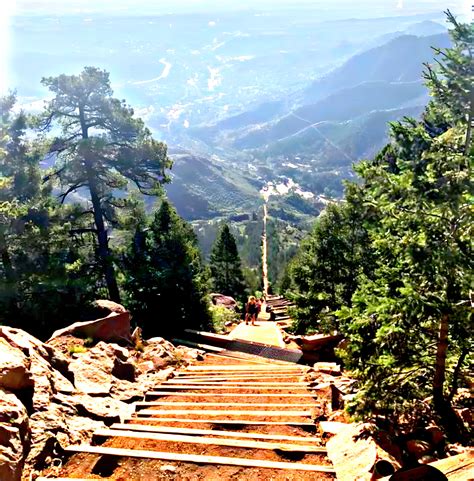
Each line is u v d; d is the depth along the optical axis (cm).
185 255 2173
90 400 790
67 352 1063
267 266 9088
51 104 2094
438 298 678
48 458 588
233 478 554
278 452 623
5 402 575
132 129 2147
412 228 682
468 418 717
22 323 1688
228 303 4222
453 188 615
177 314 2031
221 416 779
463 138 675
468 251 654
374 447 608
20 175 1873
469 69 647
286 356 1536
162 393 925
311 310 1930
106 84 2111
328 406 850
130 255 2198
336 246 1836
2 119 1944
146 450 625
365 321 720
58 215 2027
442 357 714
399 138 703
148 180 2284
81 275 1917
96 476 569
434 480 438
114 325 1261
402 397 712
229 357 1460
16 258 1770
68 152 2145
